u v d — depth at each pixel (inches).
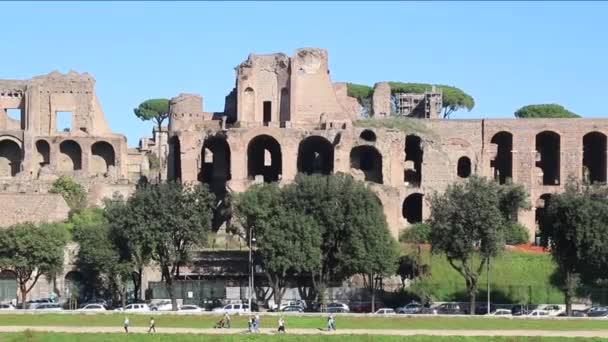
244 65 7101.4
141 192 5482.3
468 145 7086.6
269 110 7121.1
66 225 6048.2
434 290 5561.0
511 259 5821.9
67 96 7628.0
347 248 5300.2
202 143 6766.7
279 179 6717.5
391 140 6653.5
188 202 5442.9
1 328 4357.8
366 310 5349.4
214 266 5693.9
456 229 5187.0
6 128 7450.8
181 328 4439.0
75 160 7480.3
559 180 7101.4
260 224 5374.0
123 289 5393.7
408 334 4212.6
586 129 7111.2
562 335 4215.1
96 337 4101.9
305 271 5349.4
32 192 6574.8
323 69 7096.5
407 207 6845.5
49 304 5388.8
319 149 6948.8
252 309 5310.0
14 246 5359.3
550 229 5310.0
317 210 5403.5
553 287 5561.0
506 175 7253.9
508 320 4672.7
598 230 5142.7
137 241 5295.3
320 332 4288.9
